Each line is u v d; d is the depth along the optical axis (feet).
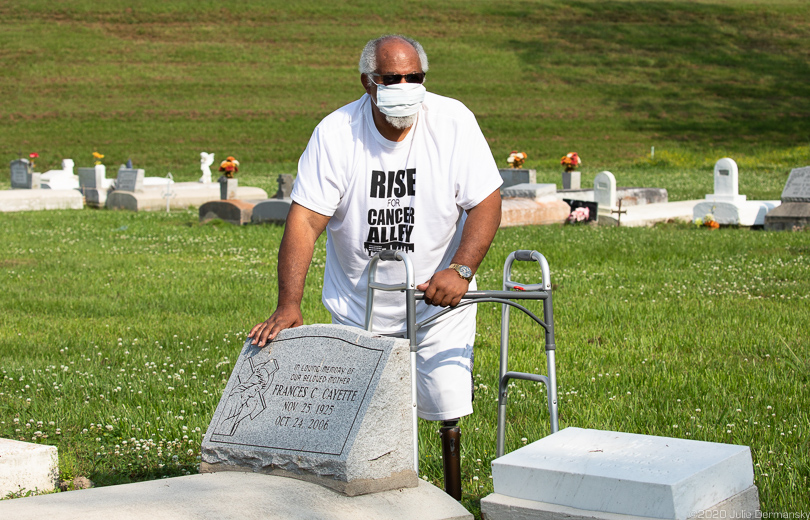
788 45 211.00
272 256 44.98
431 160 11.27
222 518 8.27
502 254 43.29
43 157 128.98
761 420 16.10
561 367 20.94
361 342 9.85
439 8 228.43
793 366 20.62
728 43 211.61
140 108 158.10
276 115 157.89
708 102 172.55
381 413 9.37
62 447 15.38
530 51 202.39
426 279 11.77
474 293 10.66
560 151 139.54
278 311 10.87
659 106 169.68
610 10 233.35
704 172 117.91
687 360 21.71
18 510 8.43
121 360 22.18
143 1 217.97
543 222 60.44
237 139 143.13
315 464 9.30
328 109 162.61
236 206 60.90
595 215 60.70
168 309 30.09
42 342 24.44
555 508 8.87
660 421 16.20
